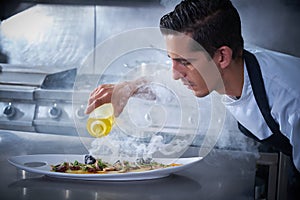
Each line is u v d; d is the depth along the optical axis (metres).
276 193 1.20
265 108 1.19
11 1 2.36
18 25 2.38
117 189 0.93
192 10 1.07
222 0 1.10
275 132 1.24
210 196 0.90
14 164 1.02
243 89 1.20
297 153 1.15
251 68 1.17
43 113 2.11
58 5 2.31
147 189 0.93
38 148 1.38
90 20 2.28
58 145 1.43
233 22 1.11
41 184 0.95
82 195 0.88
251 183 1.01
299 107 1.12
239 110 1.29
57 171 1.01
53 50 2.34
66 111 2.08
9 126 2.15
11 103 2.15
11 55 2.40
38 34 2.36
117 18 2.24
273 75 1.16
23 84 2.15
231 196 0.91
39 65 2.36
